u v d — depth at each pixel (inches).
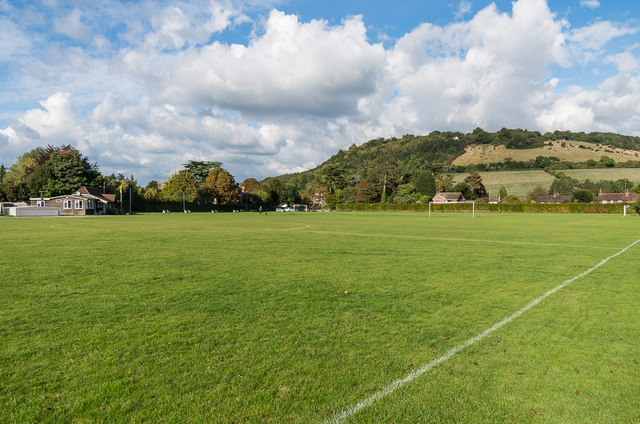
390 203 4195.4
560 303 314.3
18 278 401.7
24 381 174.7
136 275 421.7
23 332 237.0
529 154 7313.0
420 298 327.9
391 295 337.7
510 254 609.0
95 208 2753.4
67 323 254.8
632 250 666.2
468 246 720.3
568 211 3043.8
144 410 152.9
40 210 2336.4
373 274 434.6
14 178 3521.2
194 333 237.5
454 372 187.9
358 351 211.8
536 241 819.4
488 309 295.7
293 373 184.7
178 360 197.6
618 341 229.3
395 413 152.9
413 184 4343.0
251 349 212.8
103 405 156.3
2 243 735.1
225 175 4084.6
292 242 780.6
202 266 483.8
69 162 3201.3
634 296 338.6
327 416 150.3
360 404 158.9
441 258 562.3
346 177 5521.7
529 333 242.7
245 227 1270.9
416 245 734.5
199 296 329.7
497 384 176.7
